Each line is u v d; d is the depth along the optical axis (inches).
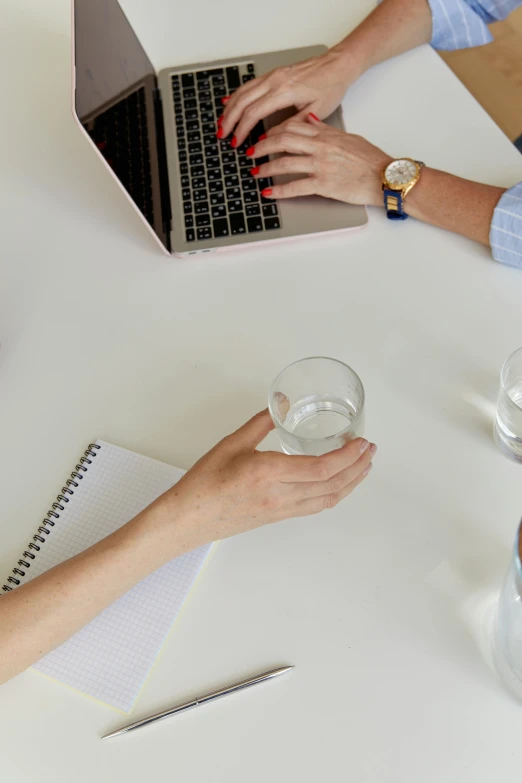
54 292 36.9
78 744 25.0
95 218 39.2
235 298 35.3
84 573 26.5
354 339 33.0
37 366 34.7
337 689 24.9
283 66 41.1
